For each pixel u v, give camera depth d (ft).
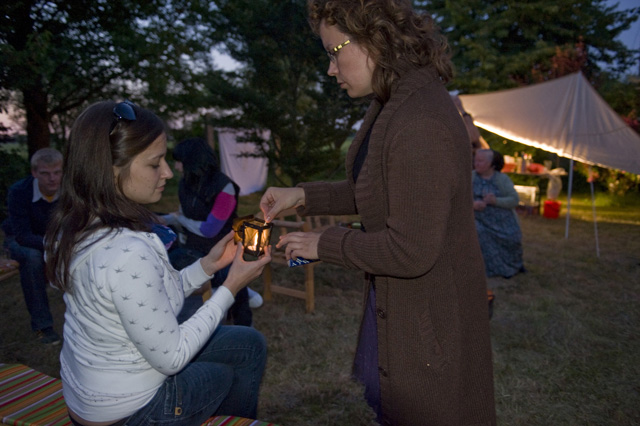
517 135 24.17
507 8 48.14
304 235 4.43
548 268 17.74
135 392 4.03
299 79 25.05
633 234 24.27
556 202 29.37
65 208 3.90
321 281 15.98
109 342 3.82
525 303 13.92
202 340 4.14
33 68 18.93
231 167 34.47
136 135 3.84
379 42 3.94
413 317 4.12
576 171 42.04
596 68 49.88
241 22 22.70
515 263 16.70
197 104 26.45
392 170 3.84
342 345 10.93
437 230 3.72
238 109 23.86
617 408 8.53
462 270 4.16
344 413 8.30
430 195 3.69
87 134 3.77
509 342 11.23
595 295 14.69
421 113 3.76
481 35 47.21
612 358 10.44
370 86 4.37
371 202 4.22
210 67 26.73
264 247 4.60
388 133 3.89
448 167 3.73
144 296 3.61
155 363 3.77
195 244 9.87
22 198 10.48
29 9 20.90
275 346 10.85
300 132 24.30
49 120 24.59
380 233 3.98
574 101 22.18
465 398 4.32
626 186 37.40
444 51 4.33
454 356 4.13
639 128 36.06
